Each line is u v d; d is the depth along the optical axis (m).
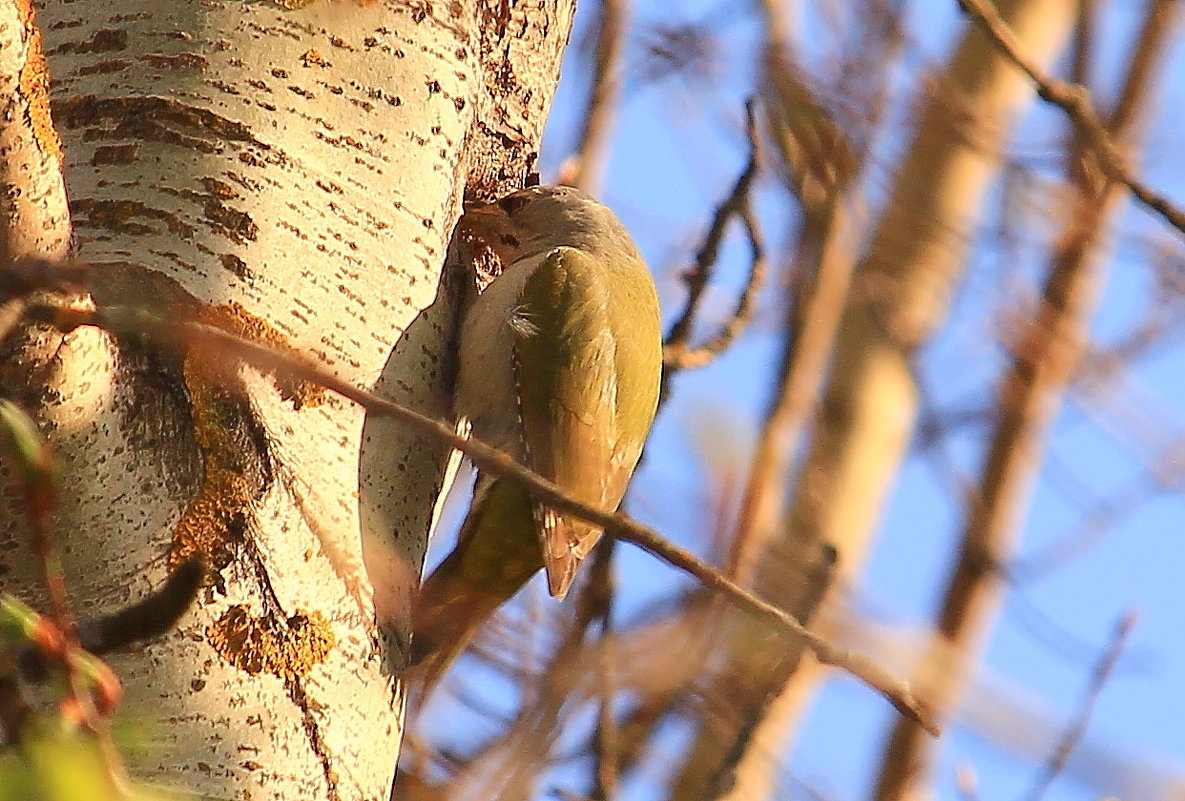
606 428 10.16
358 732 6.76
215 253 7.03
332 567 6.85
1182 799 8.54
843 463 13.09
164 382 6.53
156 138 7.20
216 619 6.43
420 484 7.58
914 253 13.62
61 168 5.55
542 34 9.37
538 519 9.29
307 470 6.90
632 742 9.40
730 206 10.45
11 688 4.09
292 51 7.50
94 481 6.18
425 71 7.82
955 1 10.02
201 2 7.49
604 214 10.91
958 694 8.39
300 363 5.01
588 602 9.21
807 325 12.27
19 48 5.34
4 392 5.82
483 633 9.25
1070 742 8.52
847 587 8.88
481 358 9.26
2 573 6.17
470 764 8.92
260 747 6.41
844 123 13.08
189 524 6.45
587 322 10.18
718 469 9.49
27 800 3.66
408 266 7.62
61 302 5.50
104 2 7.55
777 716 10.85
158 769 6.18
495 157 9.11
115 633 5.30
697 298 10.65
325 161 7.43
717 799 9.16
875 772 10.95
